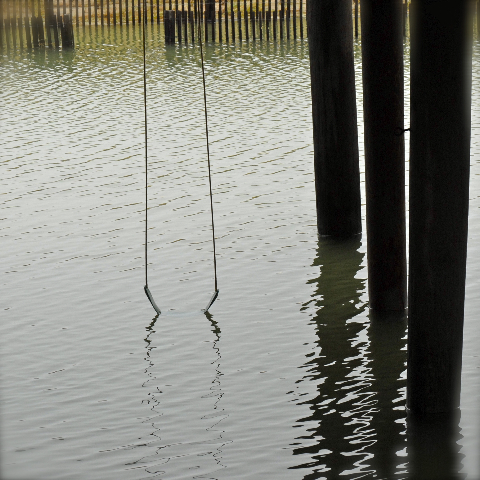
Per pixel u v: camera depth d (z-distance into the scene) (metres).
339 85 14.19
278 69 33.19
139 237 15.12
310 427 9.06
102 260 14.07
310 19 13.99
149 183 18.47
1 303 12.48
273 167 19.45
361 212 16.30
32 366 10.61
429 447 8.61
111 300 12.55
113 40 42.50
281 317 11.83
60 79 32.25
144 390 9.98
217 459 8.53
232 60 35.72
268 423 9.18
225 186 18.06
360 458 8.48
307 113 25.22
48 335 11.45
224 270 13.55
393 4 11.05
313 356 10.69
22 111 26.73
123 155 21.03
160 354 10.87
